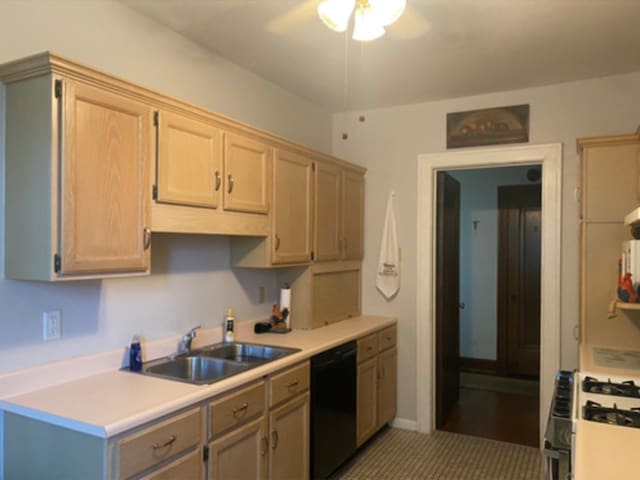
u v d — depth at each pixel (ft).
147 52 8.05
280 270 11.25
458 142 12.16
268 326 10.59
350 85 11.26
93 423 5.23
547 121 11.27
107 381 6.80
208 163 7.76
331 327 11.25
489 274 18.13
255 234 8.96
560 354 11.12
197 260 9.12
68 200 5.75
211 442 6.55
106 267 6.19
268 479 7.72
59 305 6.73
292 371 8.30
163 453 5.80
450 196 14.10
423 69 10.24
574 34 8.58
